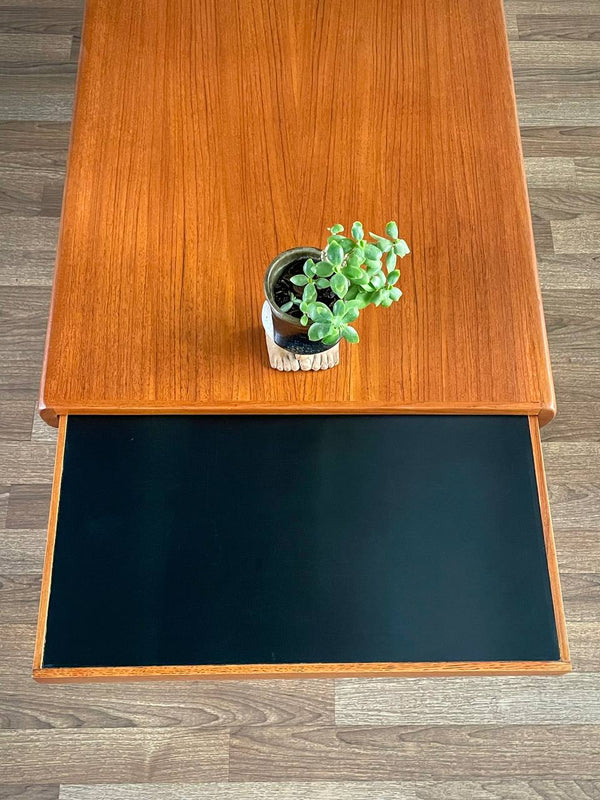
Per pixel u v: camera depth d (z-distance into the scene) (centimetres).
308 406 107
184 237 116
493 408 108
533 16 205
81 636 98
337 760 142
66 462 106
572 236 182
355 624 100
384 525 104
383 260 114
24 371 167
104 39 129
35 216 181
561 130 194
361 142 123
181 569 102
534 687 147
